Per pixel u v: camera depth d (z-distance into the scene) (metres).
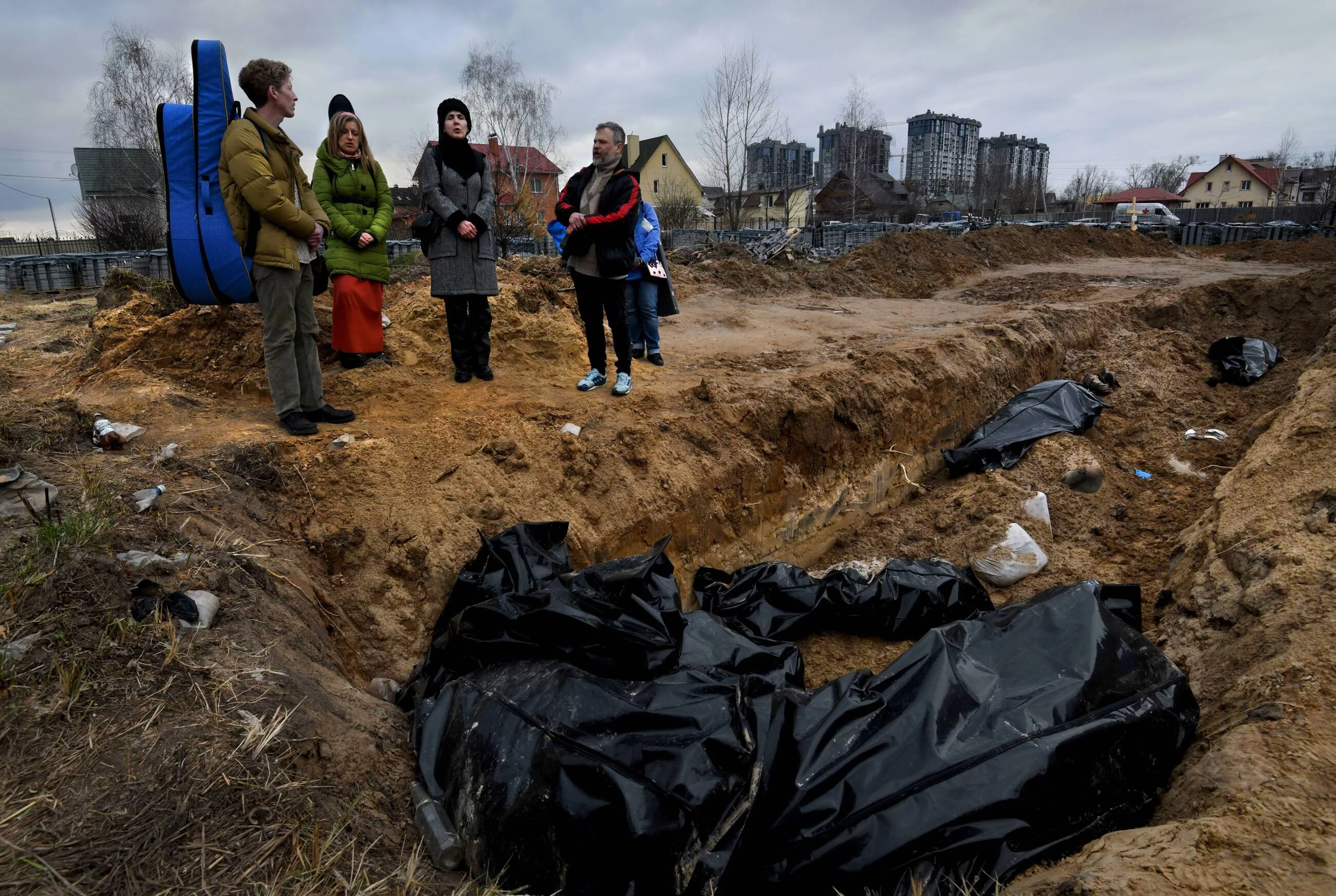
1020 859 2.55
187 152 4.29
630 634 3.17
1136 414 9.10
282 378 4.59
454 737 2.89
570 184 5.78
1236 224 27.16
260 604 3.25
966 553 6.29
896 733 2.78
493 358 6.33
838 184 49.12
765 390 6.65
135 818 2.07
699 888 2.39
